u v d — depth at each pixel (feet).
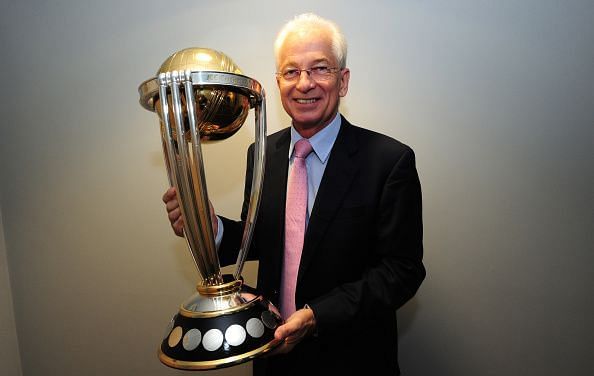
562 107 3.40
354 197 2.49
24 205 3.83
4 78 3.68
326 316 2.20
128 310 3.92
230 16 3.48
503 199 3.53
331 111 2.52
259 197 2.18
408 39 3.41
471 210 3.55
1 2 3.60
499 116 3.44
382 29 3.41
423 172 3.52
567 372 3.66
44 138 3.73
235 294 2.03
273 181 2.75
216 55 1.99
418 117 3.47
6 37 3.63
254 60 3.51
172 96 1.77
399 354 3.76
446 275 3.64
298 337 2.12
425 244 3.61
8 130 3.74
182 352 1.85
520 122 3.44
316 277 2.51
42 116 3.71
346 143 2.61
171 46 3.55
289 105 2.50
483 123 3.45
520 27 3.35
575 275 3.56
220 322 1.89
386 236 2.41
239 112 2.04
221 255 2.78
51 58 3.63
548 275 3.59
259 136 2.14
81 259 3.88
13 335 3.96
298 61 2.38
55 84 3.66
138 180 3.74
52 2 3.58
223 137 2.26
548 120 3.42
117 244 3.84
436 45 3.40
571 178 3.47
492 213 3.55
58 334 3.98
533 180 3.50
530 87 3.40
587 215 3.50
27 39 3.62
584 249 3.53
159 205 3.77
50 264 3.90
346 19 3.42
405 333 3.73
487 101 3.43
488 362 3.71
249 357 1.82
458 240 3.59
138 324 3.93
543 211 3.52
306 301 2.52
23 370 4.04
